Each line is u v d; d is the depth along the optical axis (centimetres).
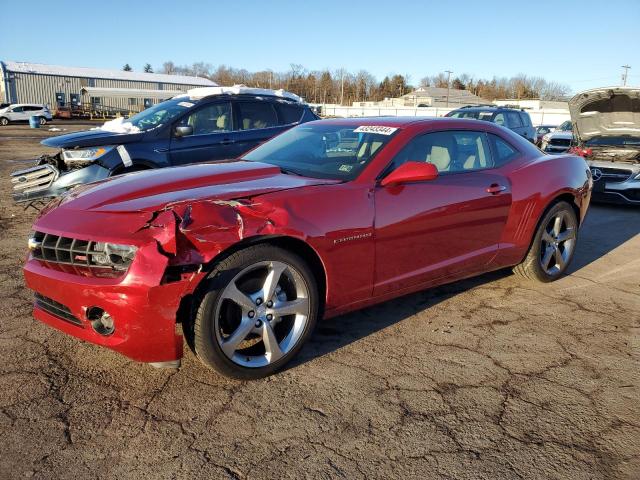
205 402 281
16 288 439
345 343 355
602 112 895
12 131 3134
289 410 275
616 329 388
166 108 738
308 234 301
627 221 802
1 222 697
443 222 375
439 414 275
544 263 477
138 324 263
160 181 325
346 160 365
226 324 291
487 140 436
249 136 765
